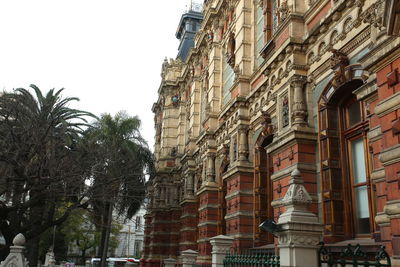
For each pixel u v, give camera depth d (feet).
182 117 134.21
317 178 47.62
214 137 90.27
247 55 74.28
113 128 109.81
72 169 68.49
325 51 47.91
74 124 84.33
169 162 135.85
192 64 123.54
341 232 42.93
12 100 73.61
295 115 49.93
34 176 63.82
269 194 63.98
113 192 85.15
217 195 86.48
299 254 27.14
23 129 64.95
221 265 48.55
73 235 192.44
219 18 97.76
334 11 45.96
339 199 43.98
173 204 126.52
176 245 120.67
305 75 51.44
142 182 101.55
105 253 104.42
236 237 66.44
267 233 63.31
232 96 77.51
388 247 32.37
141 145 114.42
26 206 68.03
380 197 34.17
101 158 76.43
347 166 44.62
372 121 36.70
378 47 31.63
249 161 69.00
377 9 36.96
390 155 29.40
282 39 56.03
